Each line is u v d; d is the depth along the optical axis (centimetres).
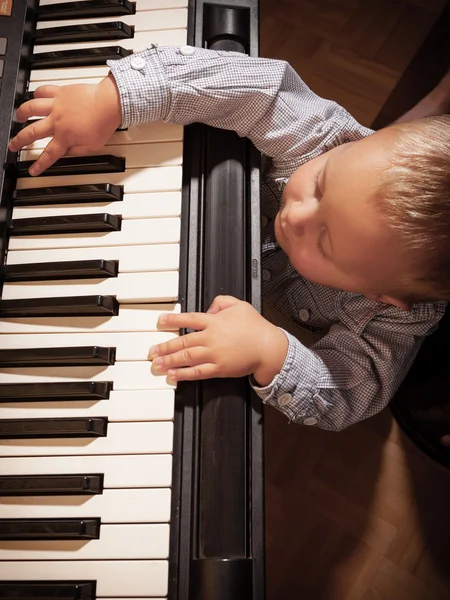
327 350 79
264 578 61
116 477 60
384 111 131
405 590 115
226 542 60
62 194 69
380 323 78
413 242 62
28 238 69
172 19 78
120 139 73
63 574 58
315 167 71
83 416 62
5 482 60
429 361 102
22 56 73
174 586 59
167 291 67
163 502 60
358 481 121
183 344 65
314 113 79
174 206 70
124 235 69
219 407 65
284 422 124
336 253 67
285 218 72
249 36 81
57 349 64
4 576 58
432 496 120
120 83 70
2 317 67
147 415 62
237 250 71
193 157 74
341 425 79
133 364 64
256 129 77
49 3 78
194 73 72
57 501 60
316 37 145
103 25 76
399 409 118
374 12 147
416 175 62
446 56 126
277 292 94
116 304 67
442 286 67
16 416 63
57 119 70
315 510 119
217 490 62
